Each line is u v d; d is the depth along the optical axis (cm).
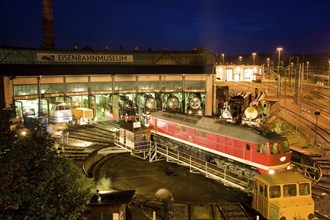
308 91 7862
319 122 4712
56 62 4234
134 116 4534
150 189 2425
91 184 1869
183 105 5031
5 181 1020
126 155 3284
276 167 2253
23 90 3881
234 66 9800
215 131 2669
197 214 1955
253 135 2364
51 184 1159
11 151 1123
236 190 2406
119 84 4669
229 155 2553
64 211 1184
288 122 4653
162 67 4891
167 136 3241
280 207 1648
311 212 1688
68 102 4472
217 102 5312
